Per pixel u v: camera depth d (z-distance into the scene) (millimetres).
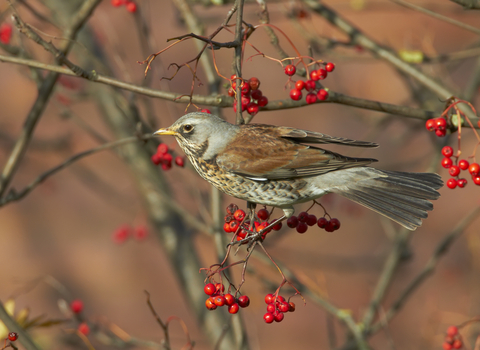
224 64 19656
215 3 10102
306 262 15180
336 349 9898
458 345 8984
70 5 12602
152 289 19438
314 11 10773
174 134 7832
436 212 19375
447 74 12664
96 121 20250
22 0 9438
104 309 18672
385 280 10867
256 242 6547
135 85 7523
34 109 9188
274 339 16875
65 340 9984
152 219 12758
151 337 17156
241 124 7758
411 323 15805
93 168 19703
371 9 13555
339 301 17266
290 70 7160
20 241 20188
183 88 20828
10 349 7395
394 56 10219
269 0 11000
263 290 10219
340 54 11461
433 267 10766
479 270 13672
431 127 7129
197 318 11859
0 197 9234
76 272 19641
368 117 14594
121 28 20312
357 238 19281
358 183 7633
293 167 7480
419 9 9102
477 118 7375
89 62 12805
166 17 22094
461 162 6996
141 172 11336
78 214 21047
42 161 20500
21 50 9438
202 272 12305
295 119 20984
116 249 20328
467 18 20875
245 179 7484
